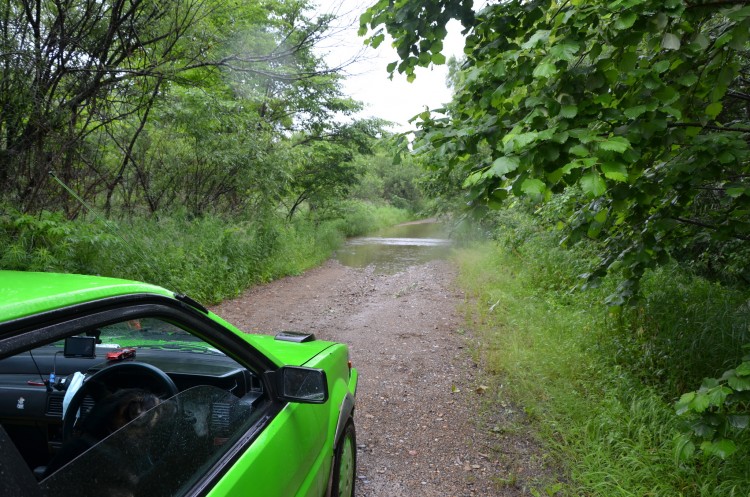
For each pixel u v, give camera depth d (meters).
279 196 16.73
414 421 5.05
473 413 5.16
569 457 4.10
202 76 12.15
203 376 2.45
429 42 3.56
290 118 19.48
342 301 11.12
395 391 5.83
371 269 16.53
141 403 1.84
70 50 7.96
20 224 7.21
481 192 2.91
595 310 6.86
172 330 2.20
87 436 1.77
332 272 15.66
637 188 3.43
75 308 1.34
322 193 23.41
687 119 3.30
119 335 2.24
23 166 8.12
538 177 2.70
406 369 6.58
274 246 14.41
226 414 2.02
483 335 7.84
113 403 1.86
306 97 18.02
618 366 5.21
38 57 7.42
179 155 14.06
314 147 20.73
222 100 12.29
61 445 1.96
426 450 4.46
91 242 7.59
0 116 7.42
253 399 2.22
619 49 2.93
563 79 2.97
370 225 35.19
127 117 10.67
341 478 3.14
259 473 1.94
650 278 6.54
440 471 4.11
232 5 10.51
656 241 4.07
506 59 3.11
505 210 15.12
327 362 3.18
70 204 9.80
